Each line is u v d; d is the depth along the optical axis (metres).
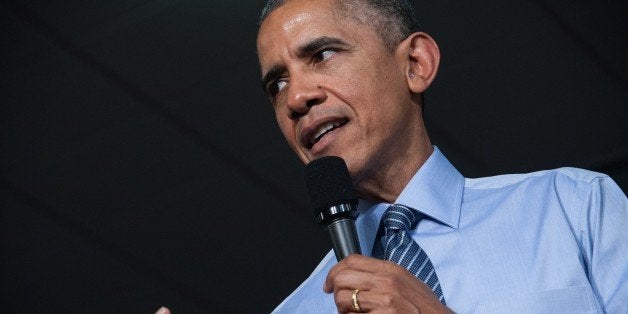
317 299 4.10
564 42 9.08
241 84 9.23
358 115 3.75
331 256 4.32
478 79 9.27
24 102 9.39
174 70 9.11
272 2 4.07
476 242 3.70
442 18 8.89
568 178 3.81
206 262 10.62
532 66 9.20
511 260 3.59
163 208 10.20
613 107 9.42
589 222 3.63
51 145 9.70
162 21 8.78
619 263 3.51
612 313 3.41
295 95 3.73
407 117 3.92
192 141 9.71
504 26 8.97
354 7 3.96
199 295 10.86
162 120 9.52
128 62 9.05
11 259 10.55
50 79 9.22
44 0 8.67
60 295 10.86
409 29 4.07
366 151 3.75
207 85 9.23
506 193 3.89
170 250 10.51
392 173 3.89
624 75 9.26
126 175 9.93
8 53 9.05
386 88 3.85
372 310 2.94
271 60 3.90
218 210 10.23
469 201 3.93
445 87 9.30
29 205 10.15
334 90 3.74
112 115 9.47
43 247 10.44
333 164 3.29
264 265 10.65
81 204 10.12
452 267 3.64
